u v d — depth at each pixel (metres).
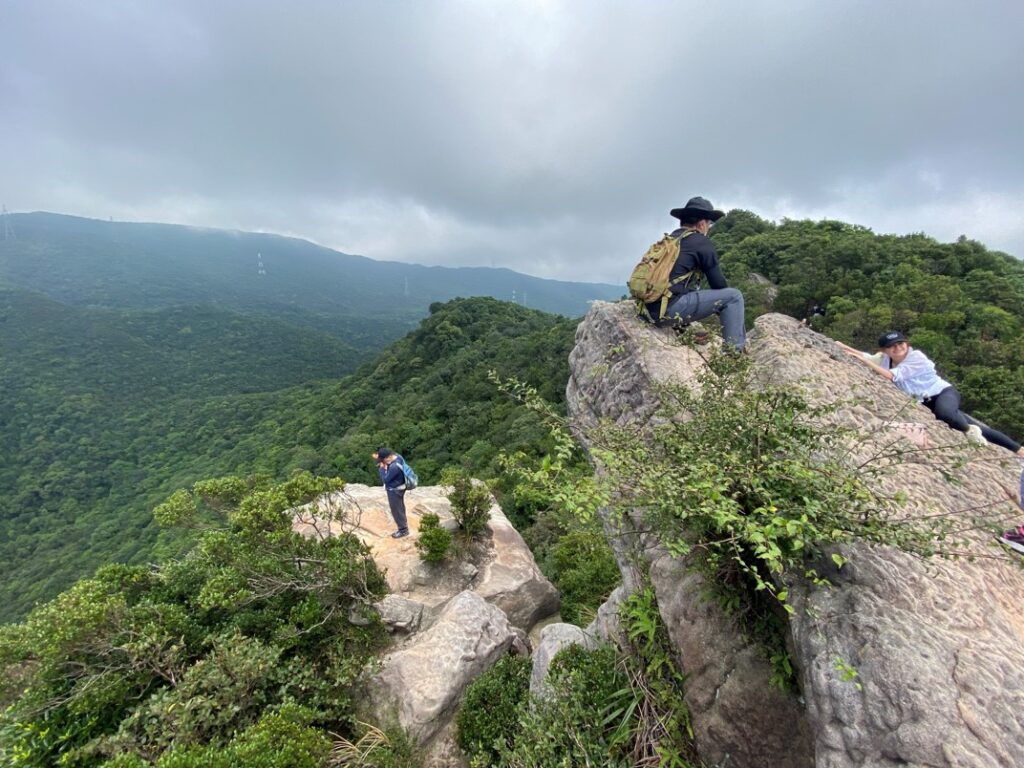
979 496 2.84
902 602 2.04
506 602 7.66
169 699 4.21
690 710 3.18
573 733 3.64
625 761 3.40
